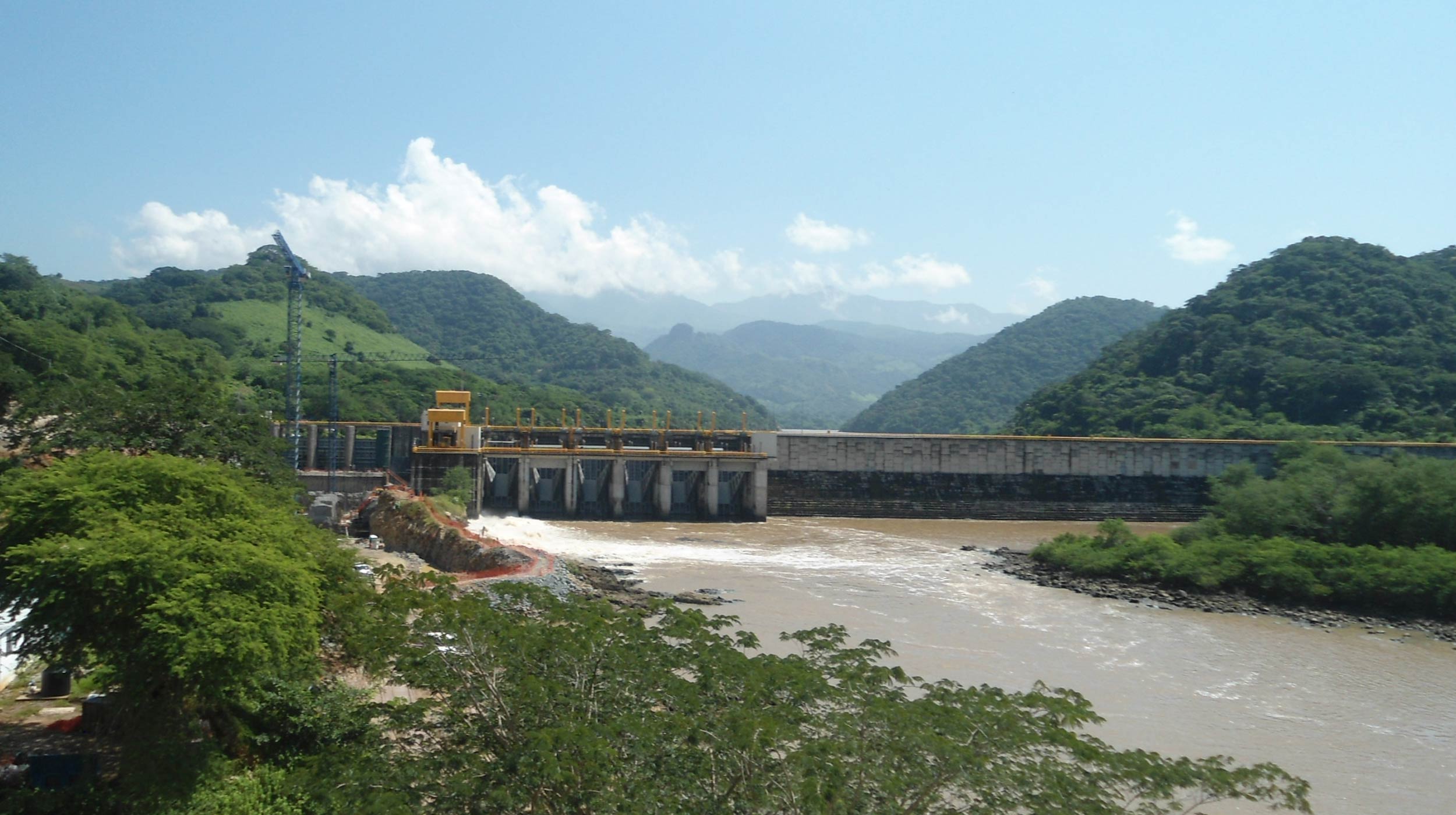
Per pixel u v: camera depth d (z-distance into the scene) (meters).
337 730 37.50
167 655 32.38
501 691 35.16
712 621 41.53
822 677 36.00
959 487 184.00
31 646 35.25
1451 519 107.50
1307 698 65.69
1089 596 100.75
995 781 30.17
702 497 166.12
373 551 105.69
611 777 30.36
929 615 87.44
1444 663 76.62
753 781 30.08
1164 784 31.48
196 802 33.16
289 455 169.75
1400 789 50.19
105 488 39.72
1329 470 123.88
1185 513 184.75
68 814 32.53
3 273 198.88
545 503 163.62
